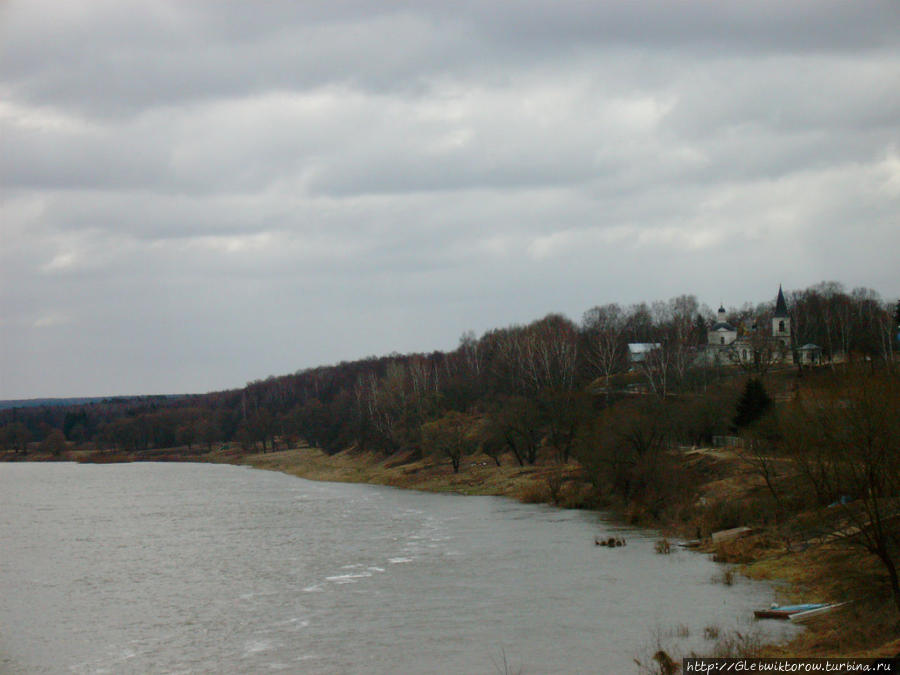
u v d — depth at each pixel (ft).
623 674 120.47
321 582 190.80
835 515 184.65
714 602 156.76
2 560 229.86
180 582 196.54
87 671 133.90
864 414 149.38
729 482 263.29
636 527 255.91
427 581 187.32
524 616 153.99
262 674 128.98
